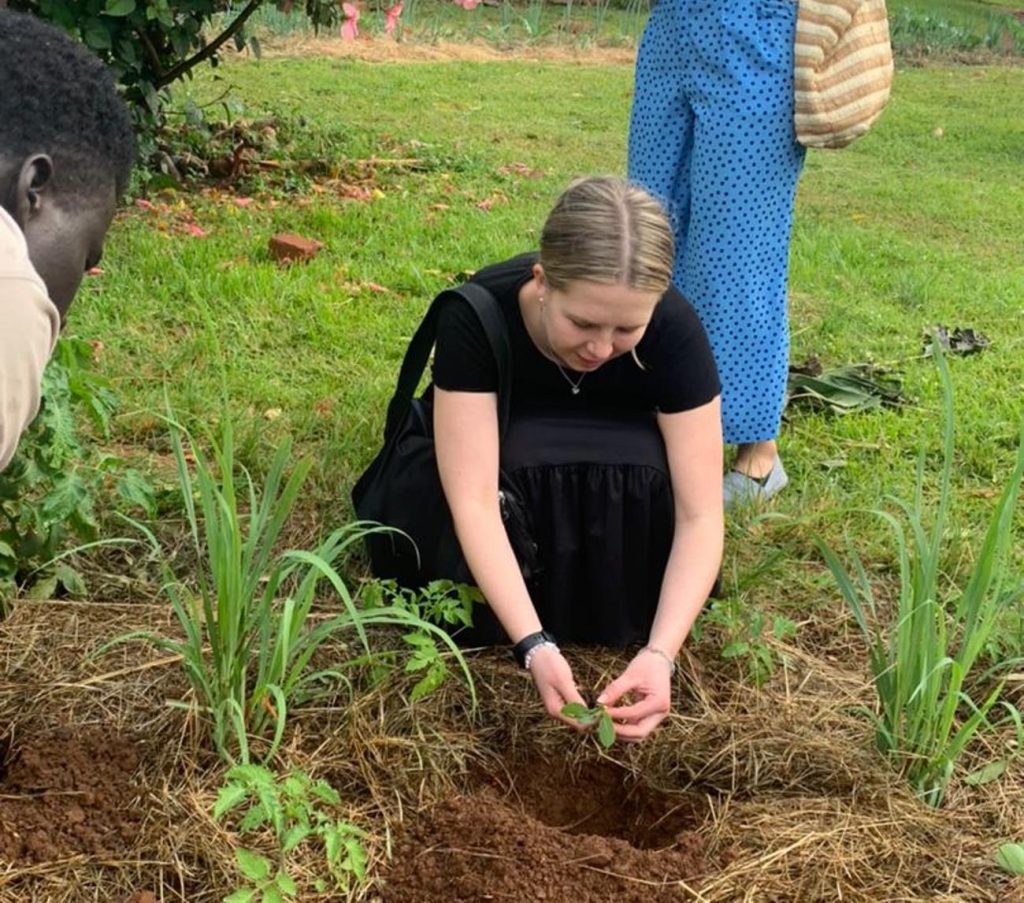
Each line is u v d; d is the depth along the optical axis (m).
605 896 2.24
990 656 2.93
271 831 2.34
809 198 7.77
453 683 2.79
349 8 6.61
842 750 2.64
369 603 2.70
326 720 2.64
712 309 3.58
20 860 2.26
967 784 2.59
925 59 13.85
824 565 3.38
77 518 2.94
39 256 1.88
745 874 2.29
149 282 5.00
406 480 2.93
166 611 2.96
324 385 4.23
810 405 4.43
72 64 1.90
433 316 2.86
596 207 2.40
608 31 14.17
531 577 2.85
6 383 1.75
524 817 2.41
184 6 5.88
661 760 2.66
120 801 2.40
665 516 2.81
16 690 2.67
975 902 2.29
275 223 5.99
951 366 4.85
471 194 6.94
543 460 2.76
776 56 3.45
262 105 8.61
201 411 3.93
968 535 3.48
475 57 12.50
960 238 7.08
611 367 2.79
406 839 2.39
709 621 2.96
